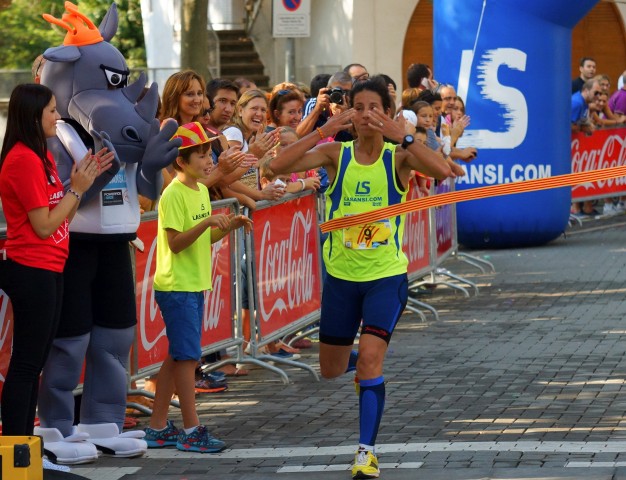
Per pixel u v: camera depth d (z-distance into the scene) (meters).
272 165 7.60
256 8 29.50
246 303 10.80
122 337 8.11
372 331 7.41
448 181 15.80
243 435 8.58
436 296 14.63
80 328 7.81
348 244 7.51
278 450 8.11
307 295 11.80
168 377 8.32
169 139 7.90
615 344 11.40
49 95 7.15
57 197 7.28
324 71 26.05
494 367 10.55
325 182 12.10
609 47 29.16
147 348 9.23
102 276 7.98
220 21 31.03
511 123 18.12
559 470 7.23
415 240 13.98
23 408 7.18
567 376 10.08
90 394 8.13
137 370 9.10
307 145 7.57
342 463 7.69
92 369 8.12
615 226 21.39
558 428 8.36
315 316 11.91
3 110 25.94
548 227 18.58
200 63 22.27
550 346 11.41
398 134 7.44
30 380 7.21
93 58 7.78
